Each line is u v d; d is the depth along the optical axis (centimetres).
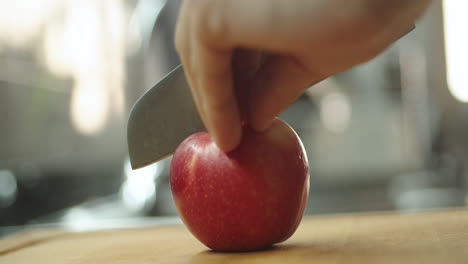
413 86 340
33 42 187
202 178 76
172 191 81
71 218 183
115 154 228
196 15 47
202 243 87
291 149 77
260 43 44
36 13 187
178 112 85
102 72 220
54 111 200
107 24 220
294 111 297
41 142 195
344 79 314
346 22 40
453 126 348
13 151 182
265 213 75
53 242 114
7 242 111
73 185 209
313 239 89
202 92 55
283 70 59
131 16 225
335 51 44
